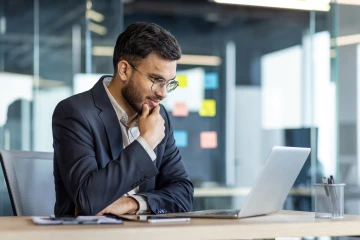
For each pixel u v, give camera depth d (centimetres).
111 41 425
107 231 130
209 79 1269
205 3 1161
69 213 195
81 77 421
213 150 1238
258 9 1155
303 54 1099
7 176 213
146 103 200
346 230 156
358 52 367
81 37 422
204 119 1243
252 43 1273
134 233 132
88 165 185
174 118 1234
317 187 167
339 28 364
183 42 1276
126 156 179
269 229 146
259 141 1228
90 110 200
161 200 199
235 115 1253
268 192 168
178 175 223
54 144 199
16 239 124
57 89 420
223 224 143
